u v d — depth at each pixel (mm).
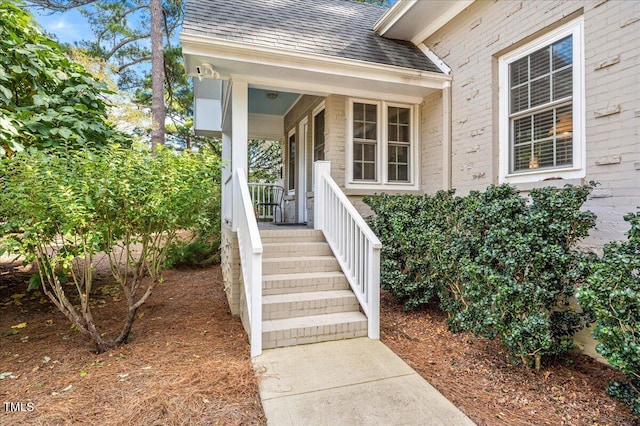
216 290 6180
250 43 4438
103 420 2318
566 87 3932
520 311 2920
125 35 13406
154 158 3807
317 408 2463
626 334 2182
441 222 4352
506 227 3213
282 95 7176
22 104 4609
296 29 5637
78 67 4996
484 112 4941
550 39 4109
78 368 3123
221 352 3488
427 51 6215
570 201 3016
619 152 3344
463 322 3379
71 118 4305
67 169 3309
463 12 5391
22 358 3348
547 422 2369
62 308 3414
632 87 3242
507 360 3281
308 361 3203
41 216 3041
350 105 5797
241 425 2289
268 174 17359
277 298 3977
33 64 4191
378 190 5973
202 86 8164
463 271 3520
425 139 6109
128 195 3389
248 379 2859
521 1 4398
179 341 3799
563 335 3021
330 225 4953
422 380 2865
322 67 4930
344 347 3527
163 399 2539
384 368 3070
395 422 2314
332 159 5699
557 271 2941
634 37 3227
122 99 12219
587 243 3586
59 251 3281
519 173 4484
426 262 4348
